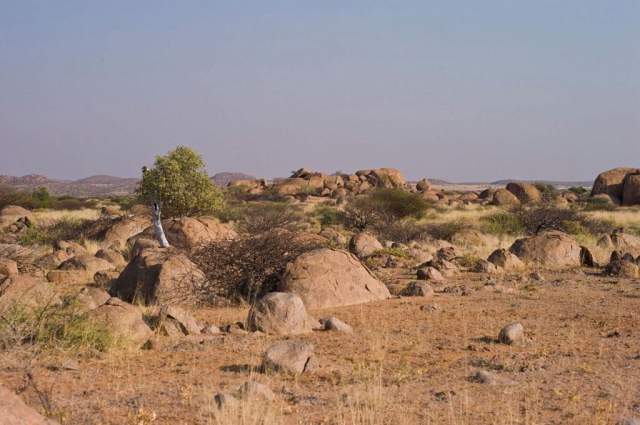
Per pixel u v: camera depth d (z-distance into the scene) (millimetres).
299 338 9367
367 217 35969
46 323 8688
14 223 34281
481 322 10461
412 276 17141
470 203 66062
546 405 6117
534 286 14773
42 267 17578
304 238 14383
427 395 6488
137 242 18828
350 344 8953
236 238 13805
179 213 27234
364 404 6105
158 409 6023
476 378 7059
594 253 21141
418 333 9555
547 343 8922
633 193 61625
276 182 82750
